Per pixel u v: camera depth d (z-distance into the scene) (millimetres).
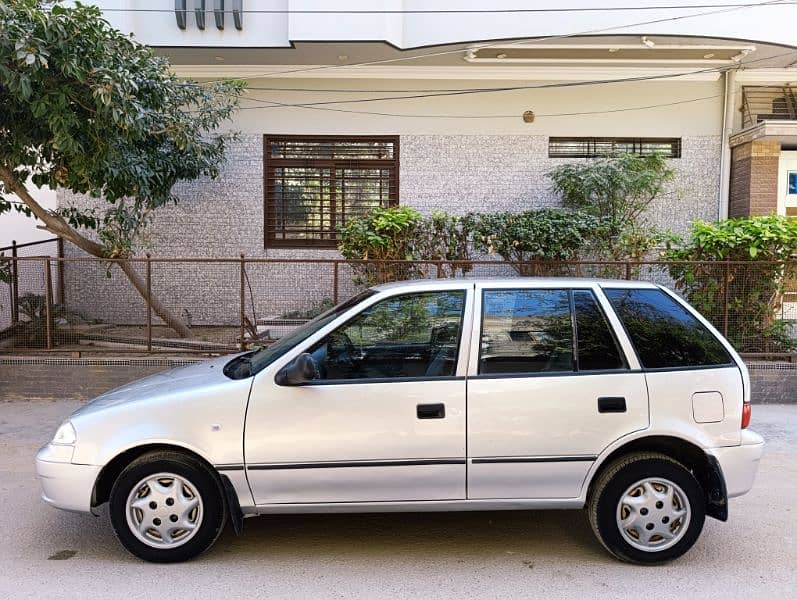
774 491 5230
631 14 9617
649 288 4219
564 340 4027
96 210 11273
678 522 3951
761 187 10758
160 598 3557
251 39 9953
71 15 6574
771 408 7812
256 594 3605
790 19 9789
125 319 10195
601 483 3920
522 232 9305
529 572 3896
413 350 4023
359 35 9688
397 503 3906
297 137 11406
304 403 3859
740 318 8180
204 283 10547
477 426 3863
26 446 6328
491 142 11383
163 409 3889
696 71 11125
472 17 9836
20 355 8180
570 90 11336
